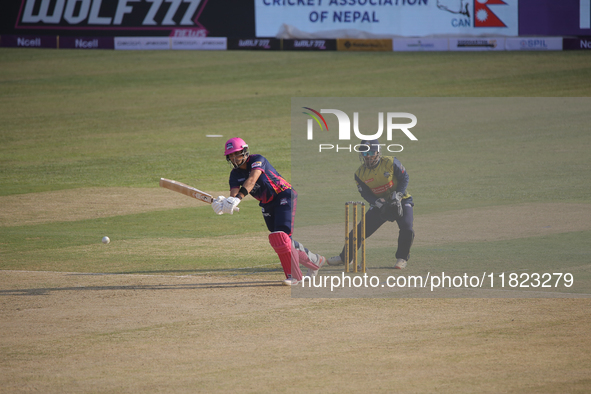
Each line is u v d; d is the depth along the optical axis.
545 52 90.25
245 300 21.16
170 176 48.59
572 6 88.44
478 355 15.94
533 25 89.88
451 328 18.11
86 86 81.38
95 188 45.03
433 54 92.50
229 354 16.25
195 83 82.50
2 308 20.44
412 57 91.38
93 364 15.67
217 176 48.59
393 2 92.69
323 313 19.72
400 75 82.69
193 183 46.25
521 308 19.98
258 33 95.25
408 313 19.61
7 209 39.03
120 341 17.31
